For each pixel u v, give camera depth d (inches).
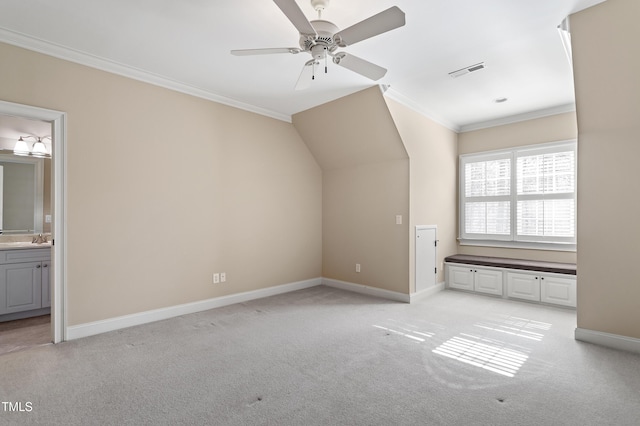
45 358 97.5
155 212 132.0
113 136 121.2
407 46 109.0
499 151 188.5
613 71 95.0
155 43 107.3
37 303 142.9
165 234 134.9
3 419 68.7
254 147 167.8
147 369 91.0
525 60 118.8
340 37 79.4
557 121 169.6
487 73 129.6
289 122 185.5
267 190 173.6
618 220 104.3
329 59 115.9
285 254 182.9
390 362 95.7
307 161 195.9
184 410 72.3
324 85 141.4
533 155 177.5
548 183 172.6
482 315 140.6
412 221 164.7
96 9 88.8
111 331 119.6
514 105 166.2
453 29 99.0
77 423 67.8
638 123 99.7
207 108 149.1
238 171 161.0
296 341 111.3
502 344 108.9
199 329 122.3
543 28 98.7
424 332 120.1
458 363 95.0
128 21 94.7
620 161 103.7
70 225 111.7
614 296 105.4
